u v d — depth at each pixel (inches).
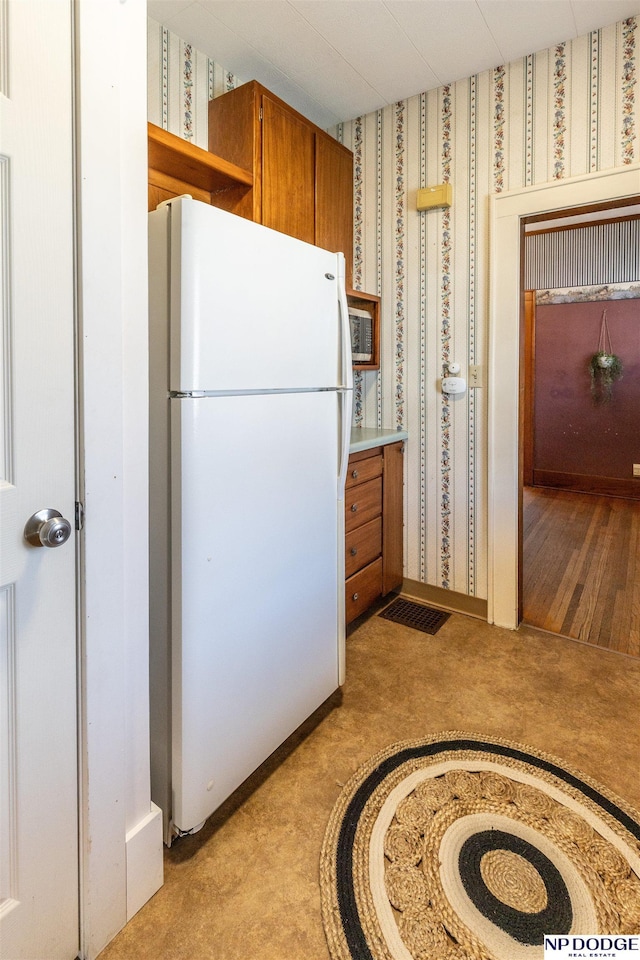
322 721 73.3
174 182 82.0
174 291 46.4
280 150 89.7
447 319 102.8
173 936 44.4
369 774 63.0
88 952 42.3
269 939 44.1
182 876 49.9
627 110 80.4
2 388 34.1
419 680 83.5
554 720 73.2
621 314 209.9
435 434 107.0
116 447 41.9
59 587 38.5
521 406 98.3
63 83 36.1
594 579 126.1
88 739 40.9
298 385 61.2
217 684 52.7
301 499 63.5
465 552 105.8
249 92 83.9
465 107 95.8
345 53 87.4
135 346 43.3
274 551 59.4
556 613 108.0
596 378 216.1
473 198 96.9
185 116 85.0
